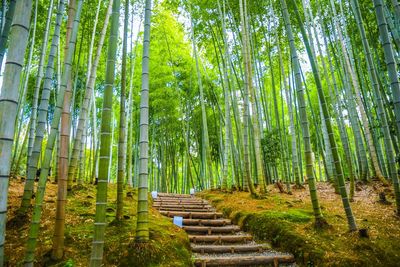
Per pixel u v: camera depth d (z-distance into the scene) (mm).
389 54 3865
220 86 12648
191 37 10609
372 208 5816
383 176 7836
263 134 10289
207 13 9484
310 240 4383
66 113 3508
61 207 3488
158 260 3604
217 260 4141
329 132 4797
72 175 5957
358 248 4094
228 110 9148
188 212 6664
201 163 13938
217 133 12875
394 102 3836
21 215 4152
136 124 13031
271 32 9719
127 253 3586
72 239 3830
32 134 5922
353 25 8711
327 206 6199
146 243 3682
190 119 13781
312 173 4918
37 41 8102
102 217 2857
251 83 7777
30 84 9508
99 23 8023
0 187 1729
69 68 3588
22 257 3418
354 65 8938
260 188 7508
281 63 8672
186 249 4277
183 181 16047
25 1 1930
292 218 5250
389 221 4941
